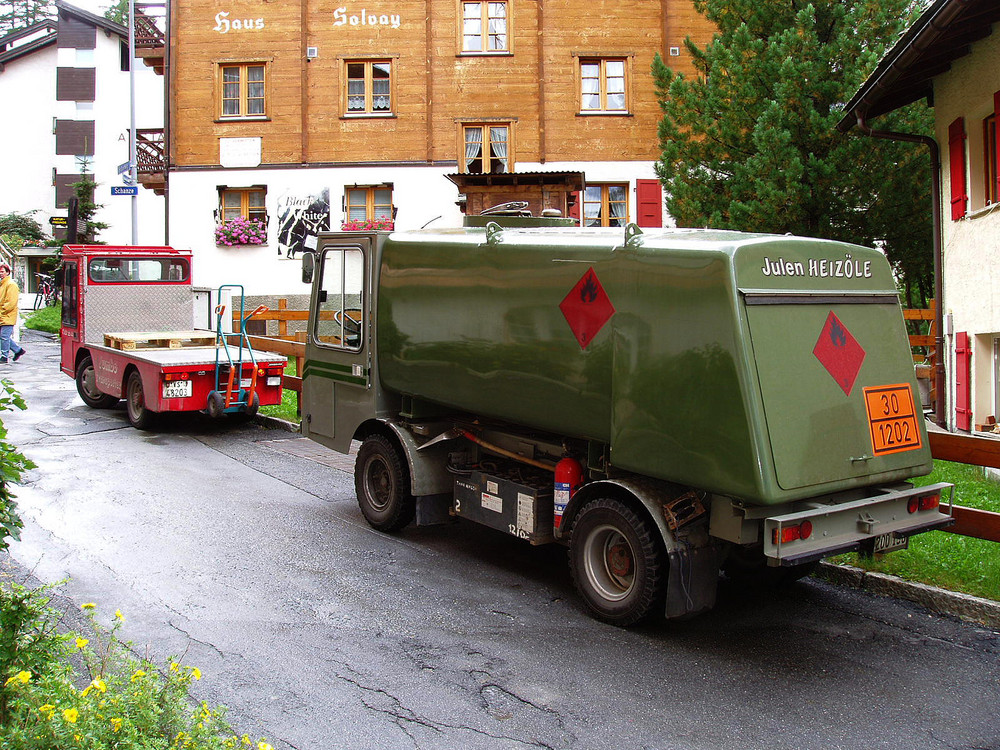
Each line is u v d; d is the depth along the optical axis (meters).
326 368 8.34
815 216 12.29
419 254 7.26
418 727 4.28
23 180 48.03
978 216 10.21
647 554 5.38
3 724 3.02
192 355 12.76
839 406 5.31
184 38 24.19
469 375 6.76
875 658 5.21
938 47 9.92
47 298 37.78
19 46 47.12
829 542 5.10
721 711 4.52
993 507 7.68
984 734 4.32
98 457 10.60
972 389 10.45
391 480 7.58
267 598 6.03
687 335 5.20
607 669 5.00
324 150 23.97
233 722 4.26
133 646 5.09
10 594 3.52
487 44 23.72
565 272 5.99
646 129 23.47
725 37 13.28
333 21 23.84
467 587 6.39
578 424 5.92
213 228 24.25
